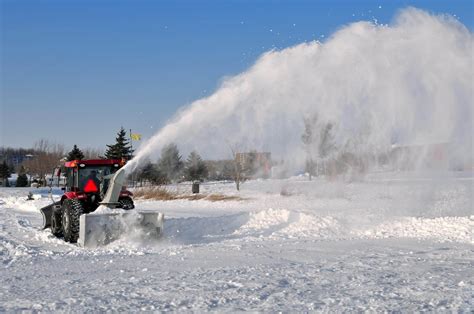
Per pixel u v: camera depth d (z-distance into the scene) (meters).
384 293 7.12
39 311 6.36
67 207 14.62
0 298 7.14
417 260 10.16
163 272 9.11
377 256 10.80
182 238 15.48
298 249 12.09
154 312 6.24
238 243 13.58
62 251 12.53
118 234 13.54
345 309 6.26
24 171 83.56
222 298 6.91
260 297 6.94
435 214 21.30
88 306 6.57
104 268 9.76
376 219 17.92
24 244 13.82
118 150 58.00
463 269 9.08
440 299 6.71
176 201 34.69
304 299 6.82
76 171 15.59
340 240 13.99
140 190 39.66
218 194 38.09
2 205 34.00
